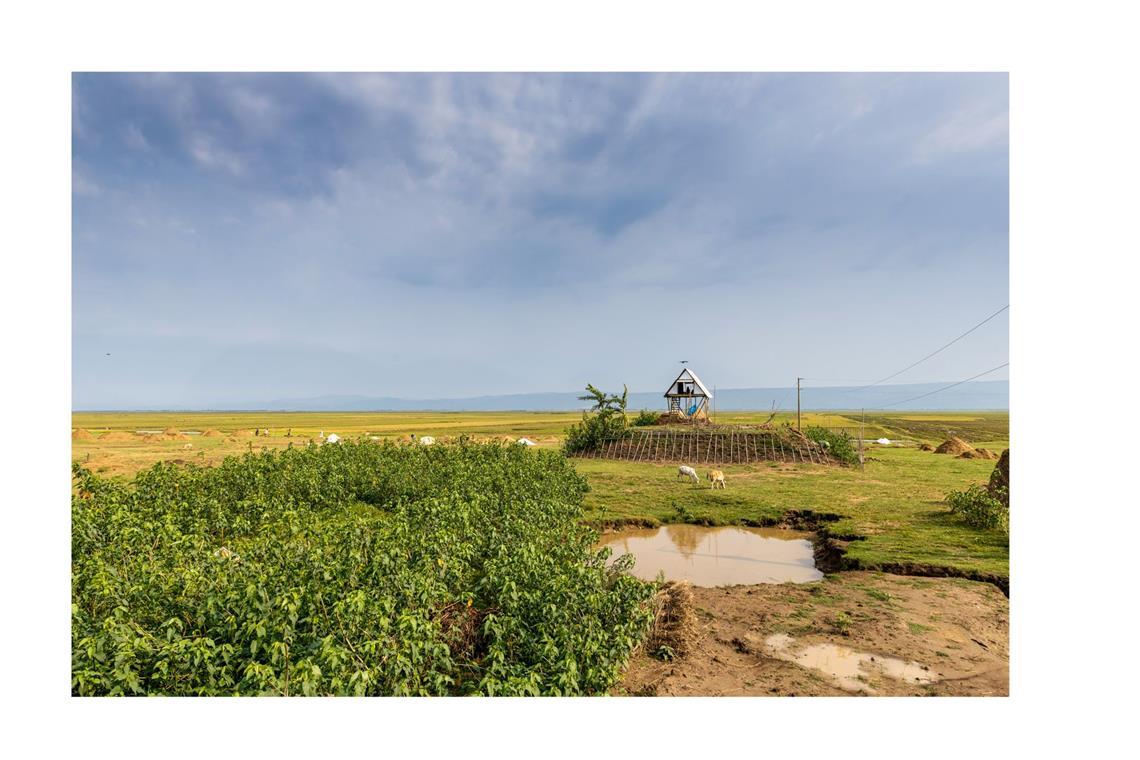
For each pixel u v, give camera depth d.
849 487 24.81
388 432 79.06
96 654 6.20
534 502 15.77
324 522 13.05
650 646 9.20
